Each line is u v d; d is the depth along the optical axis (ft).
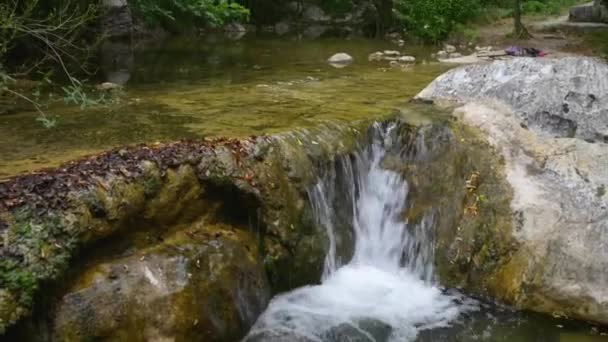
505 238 18.61
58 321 12.75
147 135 18.94
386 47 48.98
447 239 19.57
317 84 29.01
